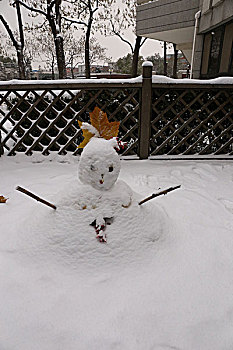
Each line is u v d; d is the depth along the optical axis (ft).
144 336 4.33
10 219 7.72
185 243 6.77
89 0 38.73
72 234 5.72
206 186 10.84
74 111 13.28
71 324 4.48
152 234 6.18
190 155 14.52
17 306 4.80
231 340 4.33
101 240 5.62
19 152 13.62
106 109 13.58
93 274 5.49
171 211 8.45
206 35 26.73
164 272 5.68
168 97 13.74
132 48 56.18
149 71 12.57
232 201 9.49
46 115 13.87
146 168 12.78
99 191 5.87
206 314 4.79
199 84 13.15
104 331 4.37
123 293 5.12
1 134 14.29
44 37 73.41
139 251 5.84
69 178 11.21
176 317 4.69
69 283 5.30
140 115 13.42
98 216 5.70
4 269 5.64
